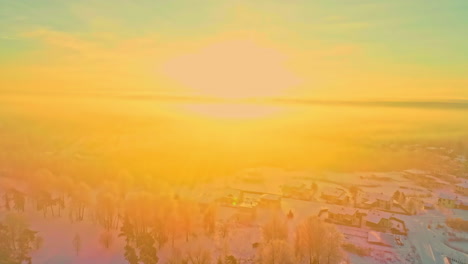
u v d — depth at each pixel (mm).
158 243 85562
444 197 119000
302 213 108812
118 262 76875
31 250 80062
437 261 78625
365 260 78000
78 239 81375
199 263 73250
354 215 100000
